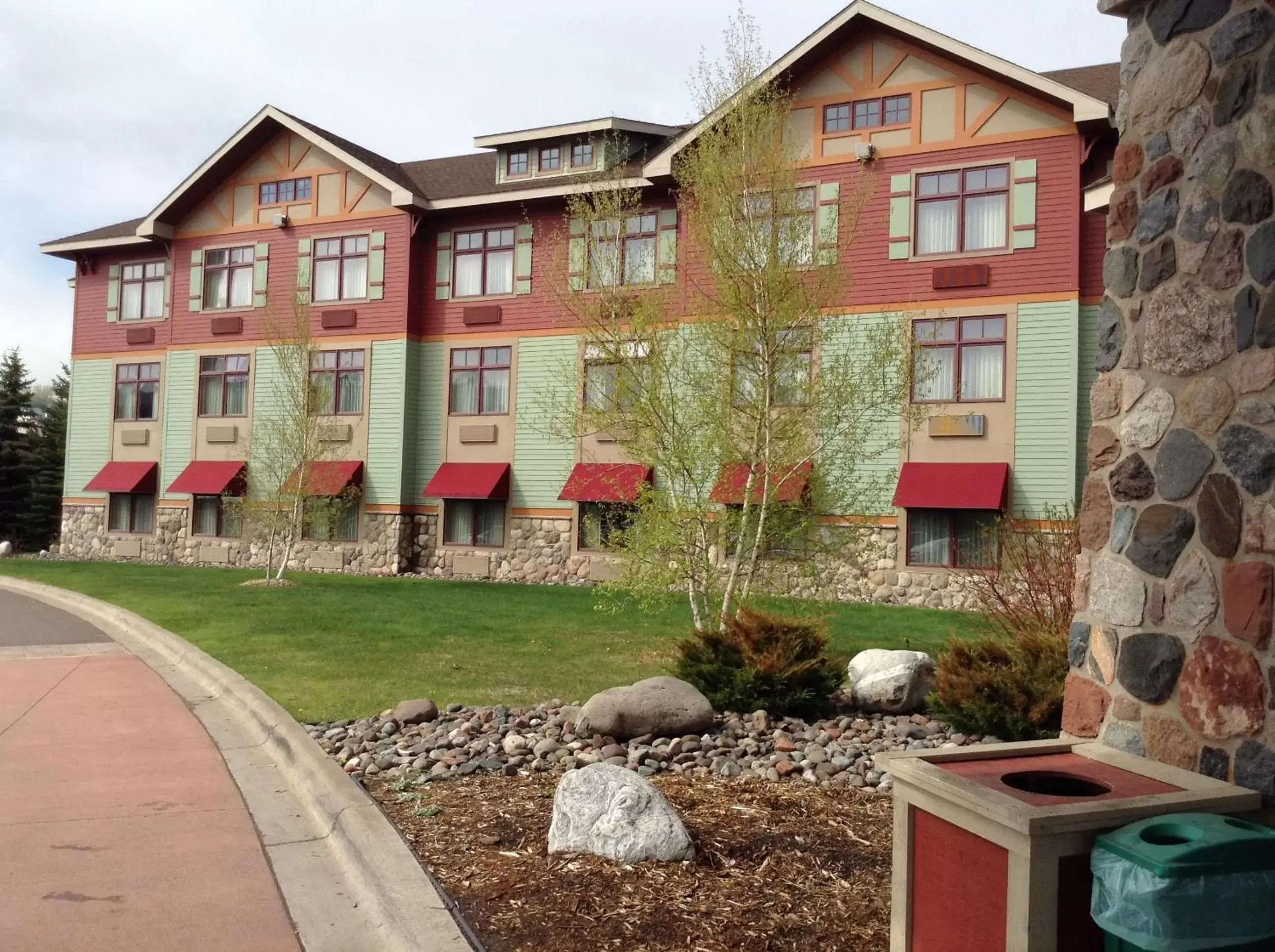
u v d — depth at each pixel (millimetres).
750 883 4387
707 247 11242
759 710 8250
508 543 26453
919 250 21484
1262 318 3402
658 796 4934
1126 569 3879
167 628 14227
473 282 27594
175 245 31250
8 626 15008
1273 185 3406
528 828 5227
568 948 3764
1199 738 3492
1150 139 3998
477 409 27234
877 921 3979
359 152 28922
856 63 22078
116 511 32688
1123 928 2691
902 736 7930
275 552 28844
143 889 4734
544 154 27500
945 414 20984
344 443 24922
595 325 12273
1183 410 3693
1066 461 20031
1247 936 2676
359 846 5086
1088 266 20453
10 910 4449
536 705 8961
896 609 19062
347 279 28672
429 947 3785
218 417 30422
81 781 6590
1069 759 3674
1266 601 3293
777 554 11758
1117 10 4215
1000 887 2977
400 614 16141
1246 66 3562
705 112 11562
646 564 11664
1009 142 20766
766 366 11180
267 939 4203
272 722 7887
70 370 33438
